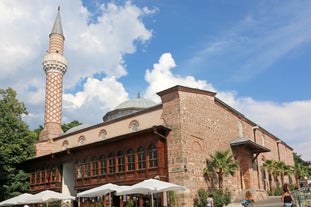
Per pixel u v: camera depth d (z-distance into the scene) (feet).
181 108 88.48
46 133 148.46
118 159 96.02
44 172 122.21
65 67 162.20
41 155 132.57
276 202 90.02
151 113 99.50
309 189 56.08
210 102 101.65
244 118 126.31
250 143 106.22
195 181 85.05
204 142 93.66
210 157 94.53
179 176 82.33
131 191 63.41
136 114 105.40
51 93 154.51
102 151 101.65
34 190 122.72
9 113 123.34
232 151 107.96
